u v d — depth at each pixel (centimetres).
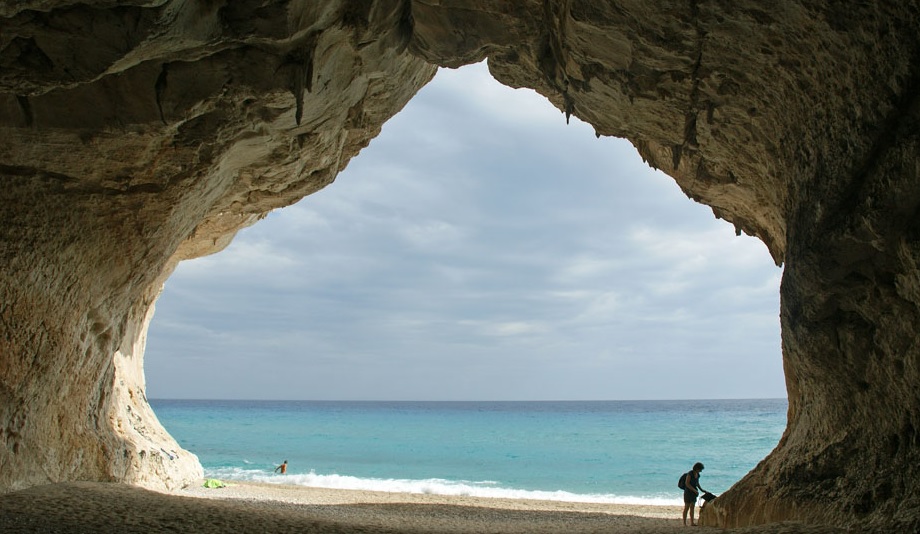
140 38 902
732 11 899
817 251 872
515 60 1293
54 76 928
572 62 1166
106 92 1057
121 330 1465
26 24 856
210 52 1034
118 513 988
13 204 1101
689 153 1293
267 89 1123
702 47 1001
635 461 4459
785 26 868
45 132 1065
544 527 1468
